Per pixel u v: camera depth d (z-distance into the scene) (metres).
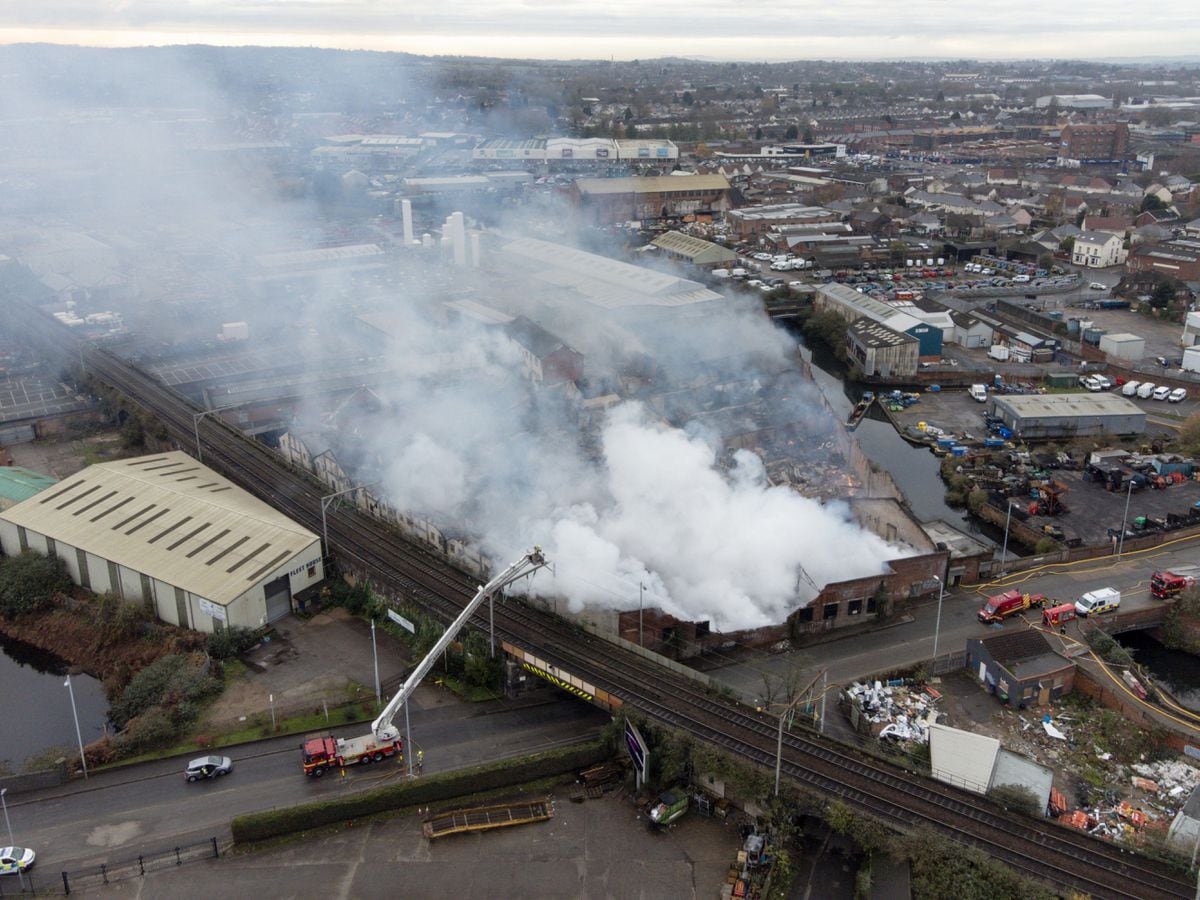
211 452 87.56
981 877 40.53
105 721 57.28
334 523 74.94
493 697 56.28
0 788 49.09
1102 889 40.06
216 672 58.19
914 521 68.19
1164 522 76.25
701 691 53.50
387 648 61.47
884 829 42.94
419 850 45.25
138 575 64.62
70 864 44.28
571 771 50.31
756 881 42.69
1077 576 68.19
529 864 44.31
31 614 67.00
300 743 52.41
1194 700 58.19
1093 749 51.25
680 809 46.88
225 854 45.00
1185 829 43.97
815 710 53.03
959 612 63.91
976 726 53.03
